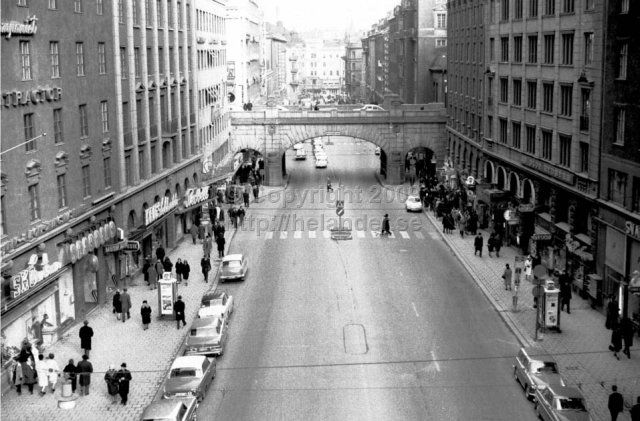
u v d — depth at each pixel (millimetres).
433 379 25797
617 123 33000
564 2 40656
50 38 30422
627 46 32000
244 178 76750
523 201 47812
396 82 114188
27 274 27156
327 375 26297
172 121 49906
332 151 110812
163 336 30906
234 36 93312
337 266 42531
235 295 36844
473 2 62750
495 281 38688
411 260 43969
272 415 23047
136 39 42156
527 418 22516
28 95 28188
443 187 61906
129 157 40844
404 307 34438
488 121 57375
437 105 78375
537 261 38750
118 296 32906
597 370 26359
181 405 21312
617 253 32344
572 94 38969
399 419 22609
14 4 27203
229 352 28766
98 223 35062
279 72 182750
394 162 75250
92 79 35219
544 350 25828
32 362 25453
